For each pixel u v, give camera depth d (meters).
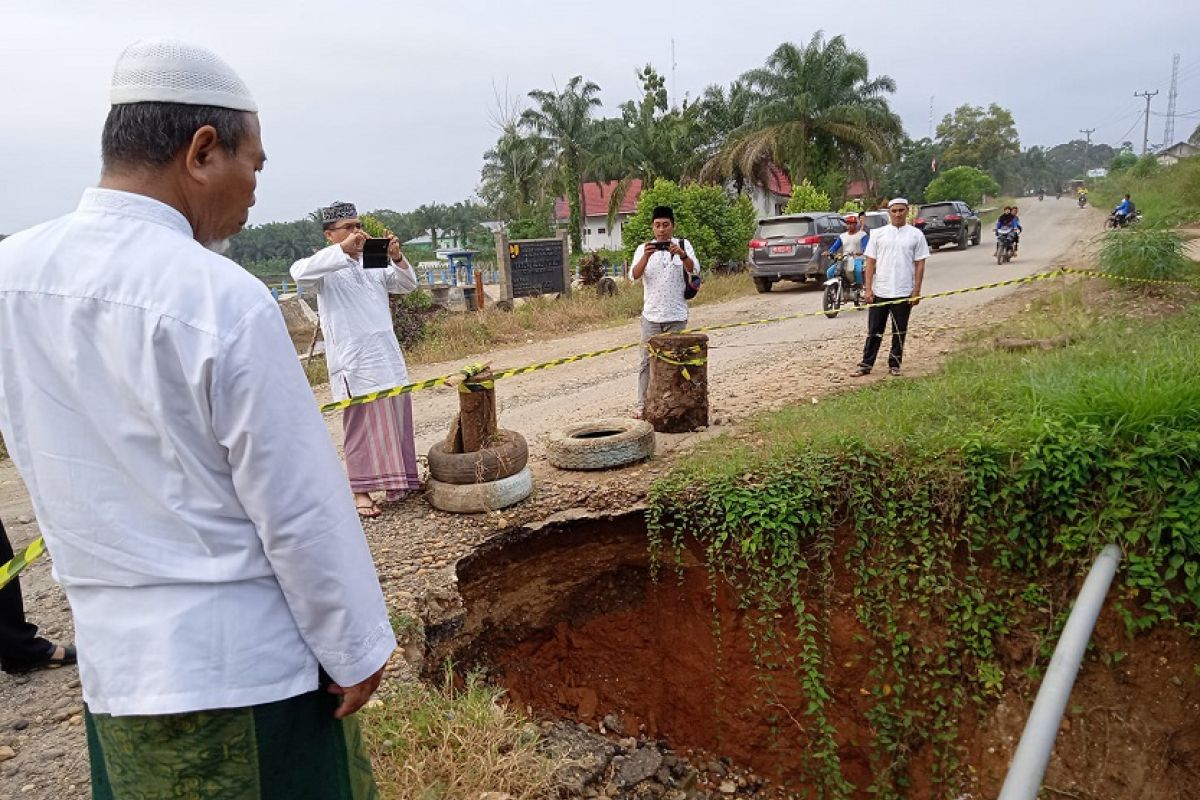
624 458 5.67
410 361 12.39
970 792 4.65
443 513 5.29
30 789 3.04
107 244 1.50
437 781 2.99
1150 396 4.61
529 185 42.19
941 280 16.00
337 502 1.60
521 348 13.15
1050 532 4.58
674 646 5.41
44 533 1.59
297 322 18.64
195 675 1.50
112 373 1.46
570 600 5.38
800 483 4.91
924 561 4.73
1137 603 4.32
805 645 4.88
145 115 1.54
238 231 1.80
